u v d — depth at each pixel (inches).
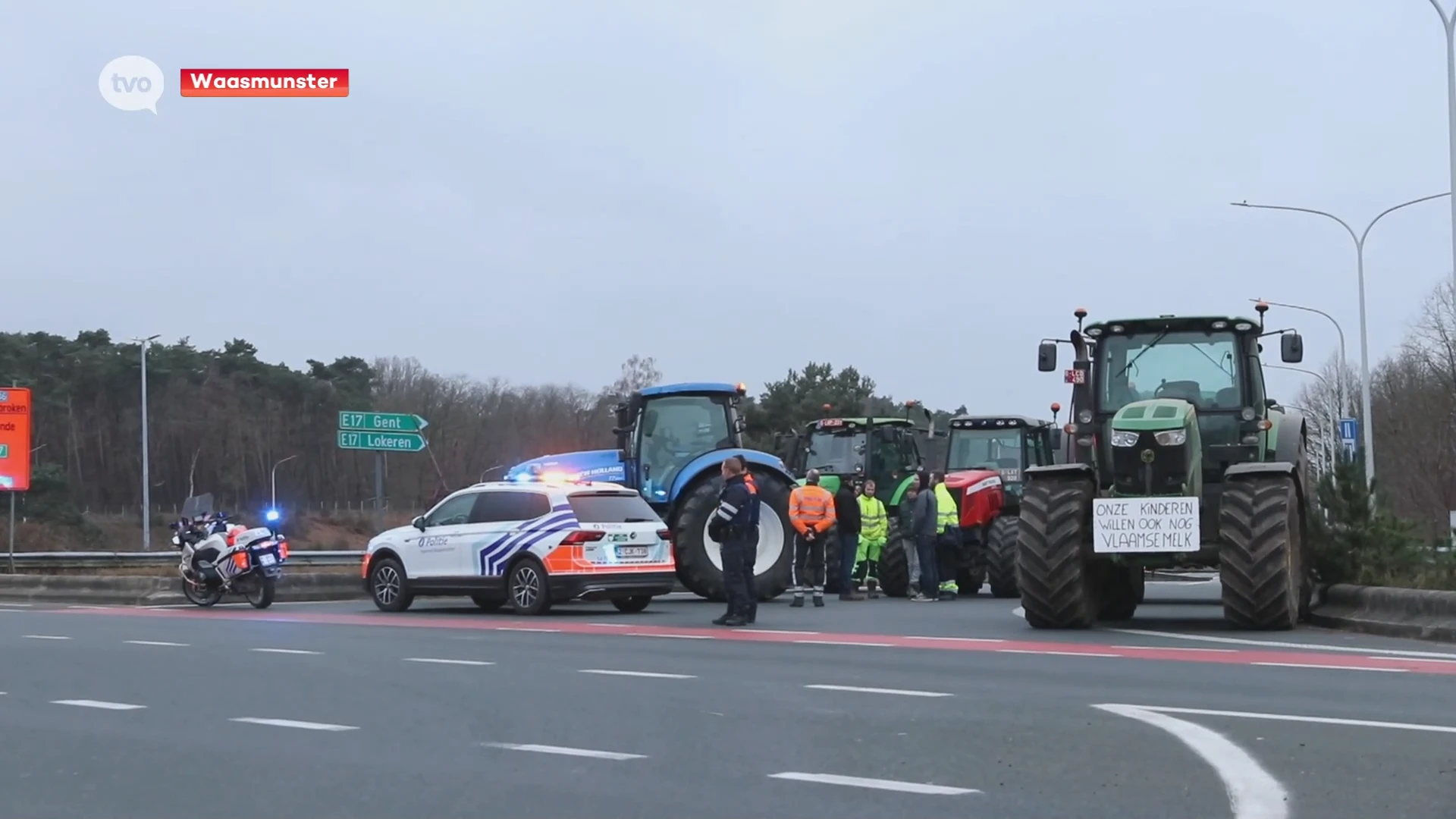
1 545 2062.0
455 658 517.7
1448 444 2459.4
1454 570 627.8
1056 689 409.7
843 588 928.9
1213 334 657.6
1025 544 614.9
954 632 615.2
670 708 384.2
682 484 879.1
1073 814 253.0
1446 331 2482.8
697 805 266.4
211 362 3444.9
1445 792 265.1
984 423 1074.7
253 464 3346.5
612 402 1053.8
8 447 1346.0
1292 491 608.4
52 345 3280.0
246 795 281.4
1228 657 489.4
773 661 499.8
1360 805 255.6
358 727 359.3
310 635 632.4
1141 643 551.8
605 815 259.6
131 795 283.9
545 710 383.6
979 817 252.5
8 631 663.8
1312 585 661.9
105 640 607.8
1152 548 601.0
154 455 3255.4
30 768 311.6
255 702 405.7
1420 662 469.7
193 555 892.6
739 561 673.6
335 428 3432.6
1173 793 267.0
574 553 758.5
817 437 1064.2
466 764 308.2
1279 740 317.7
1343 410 2623.0
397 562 817.5
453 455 3284.9
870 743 324.8
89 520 2783.0
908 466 1061.1
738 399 938.1
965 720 354.9
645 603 822.5
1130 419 610.2
